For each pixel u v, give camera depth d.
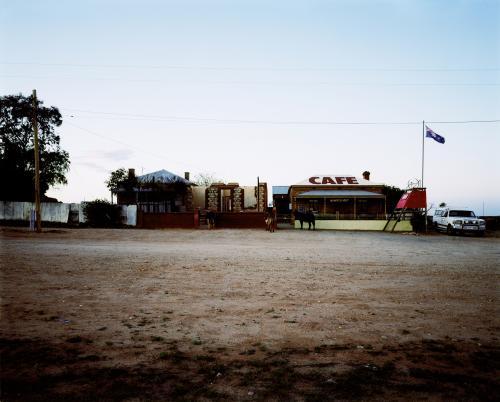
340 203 38.53
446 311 6.34
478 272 10.31
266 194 38.53
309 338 4.98
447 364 4.16
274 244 18.64
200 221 32.50
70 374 3.81
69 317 5.77
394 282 8.80
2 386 3.52
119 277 9.00
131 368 3.98
